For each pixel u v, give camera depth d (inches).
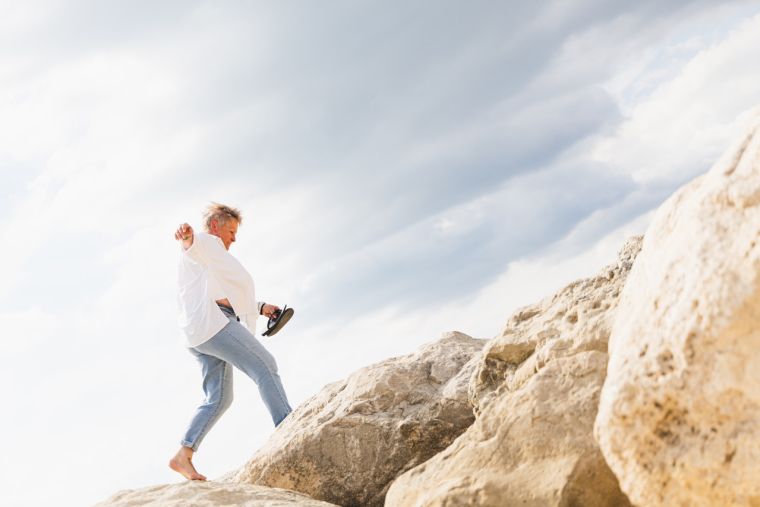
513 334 154.9
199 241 206.5
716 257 97.4
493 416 132.6
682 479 93.9
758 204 97.0
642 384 98.7
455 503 120.0
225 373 207.5
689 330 95.7
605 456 102.5
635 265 119.8
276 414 206.1
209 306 203.6
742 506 89.9
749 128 105.7
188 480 185.0
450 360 197.2
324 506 159.2
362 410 186.9
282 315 220.7
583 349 132.0
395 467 176.9
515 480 119.0
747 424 90.5
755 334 91.4
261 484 185.8
